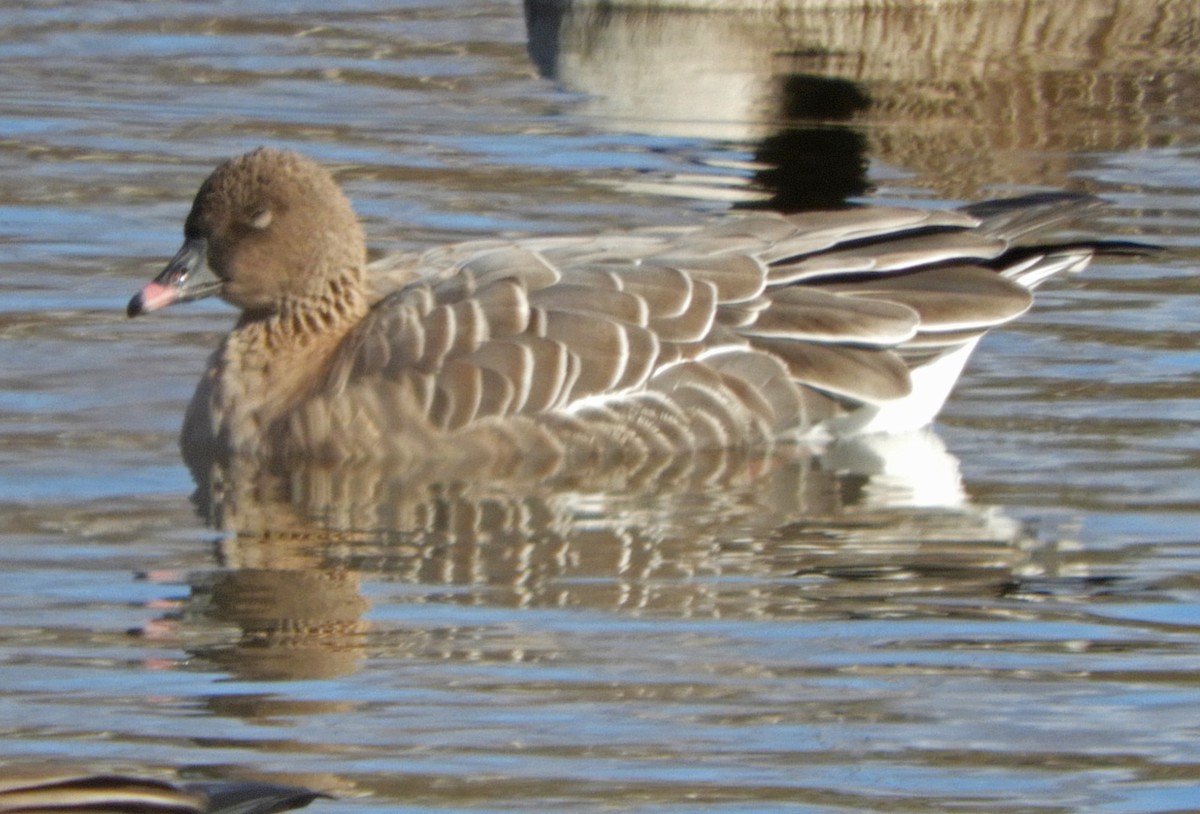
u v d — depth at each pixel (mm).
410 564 11117
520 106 20391
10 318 15023
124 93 20641
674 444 13141
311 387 13172
